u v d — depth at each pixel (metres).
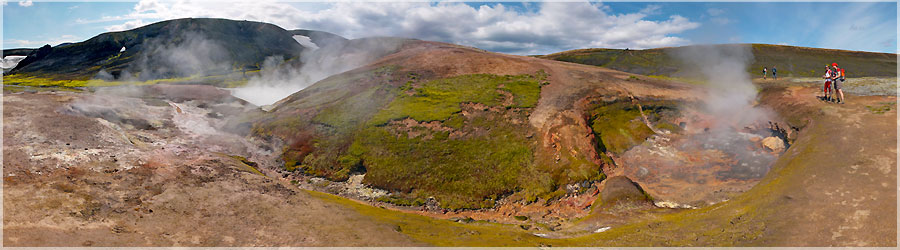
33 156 16.19
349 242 12.81
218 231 13.20
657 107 30.16
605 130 28.44
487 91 34.56
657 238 14.68
